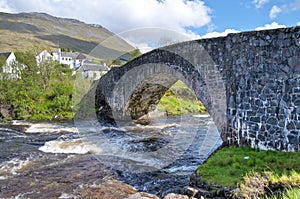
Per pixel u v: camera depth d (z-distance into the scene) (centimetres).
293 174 565
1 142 1464
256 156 748
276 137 780
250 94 862
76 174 907
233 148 869
